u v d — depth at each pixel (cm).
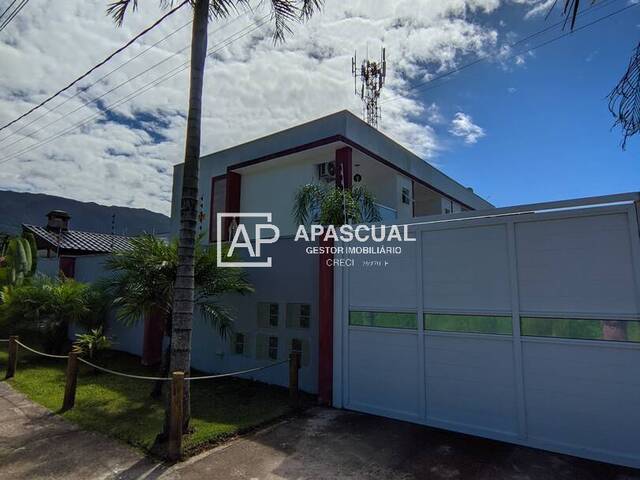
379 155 1200
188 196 509
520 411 475
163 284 655
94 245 2086
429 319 551
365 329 605
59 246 1914
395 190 1305
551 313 467
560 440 451
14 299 1020
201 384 746
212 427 520
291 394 615
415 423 546
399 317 578
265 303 766
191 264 513
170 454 435
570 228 464
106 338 998
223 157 1388
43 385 736
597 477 396
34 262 1473
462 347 522
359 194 792
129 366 916
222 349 827
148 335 938
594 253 448
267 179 1280
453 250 541
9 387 724
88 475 402
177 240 701
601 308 440
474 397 509
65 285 1038
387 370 580
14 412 589
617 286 434
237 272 730
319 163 1176
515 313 488
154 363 940
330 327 640
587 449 435
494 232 513
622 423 421
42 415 577
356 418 570
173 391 446
